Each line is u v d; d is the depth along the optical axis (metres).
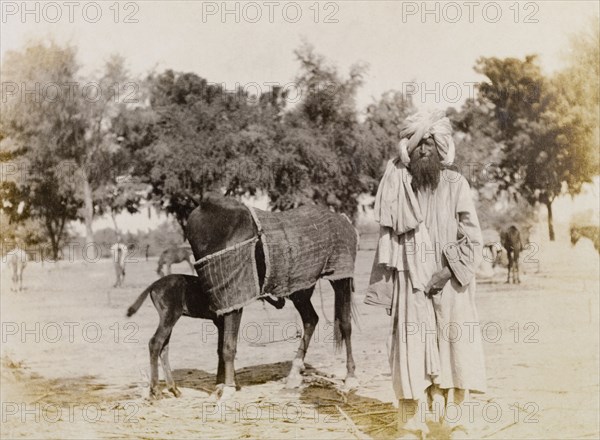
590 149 12.30
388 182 8.07
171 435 8.99
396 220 7.93
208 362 10.90
